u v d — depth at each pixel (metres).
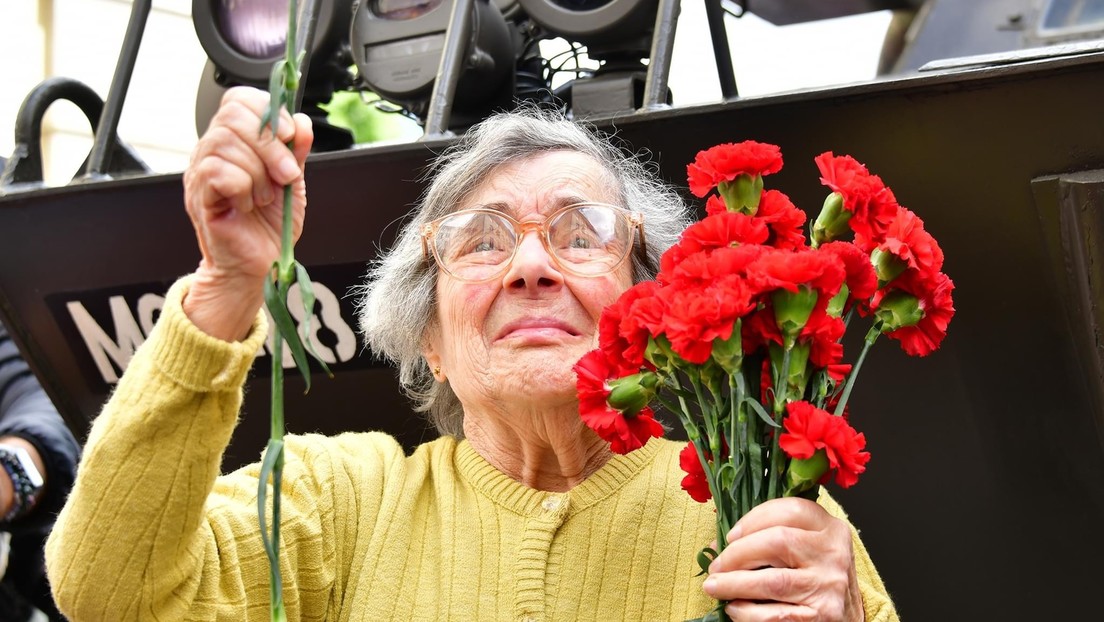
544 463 1.67
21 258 2.13
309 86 2.37
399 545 1.63
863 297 1.23
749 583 1.22
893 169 1.72
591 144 1.73
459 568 1.60
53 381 2.26
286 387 2.16
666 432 2.02
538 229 1.62
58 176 4.98
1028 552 1.84
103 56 5.12
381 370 2.09
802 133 1.74
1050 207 1.64
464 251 1.64
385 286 1.79
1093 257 1.62
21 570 2.67
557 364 1.56
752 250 1.18
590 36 2.03
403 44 2.21
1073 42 2.14
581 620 1.56
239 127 1.19
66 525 1.37
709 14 2.54
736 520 1.25
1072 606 1.84
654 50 1.88
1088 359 1.68
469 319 1.61
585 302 1.60
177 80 5.25
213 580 1.47
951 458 1.83
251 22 2.32
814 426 1.17
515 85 2.34
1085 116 1.60
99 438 1.34
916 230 1.24
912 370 1.80
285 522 1.57
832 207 1.28
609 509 1.62
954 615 1.92
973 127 1.65
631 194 1.75
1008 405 1.77
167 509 1.33
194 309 1.31
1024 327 1.72
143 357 1.35
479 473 1.67
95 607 1.35
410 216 1.95
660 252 1.76
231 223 1.25
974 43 2.27
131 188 2.04
